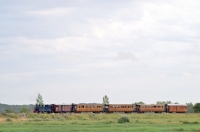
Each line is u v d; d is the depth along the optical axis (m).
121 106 156.50
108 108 154.75
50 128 89.56
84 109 152.12
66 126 96.31
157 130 84.38
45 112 150.38
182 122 112.75
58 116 135.38
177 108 162.00
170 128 89.25
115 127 92.69
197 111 177.88
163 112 161.62
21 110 159.88
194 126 96.31
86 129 86.62
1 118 124.31
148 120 124.31
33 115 134.62
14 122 112.75
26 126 96.50
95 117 138.00
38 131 82.06
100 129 86.62
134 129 86.56
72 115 137.75
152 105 160.12
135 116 141.88
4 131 81.81
